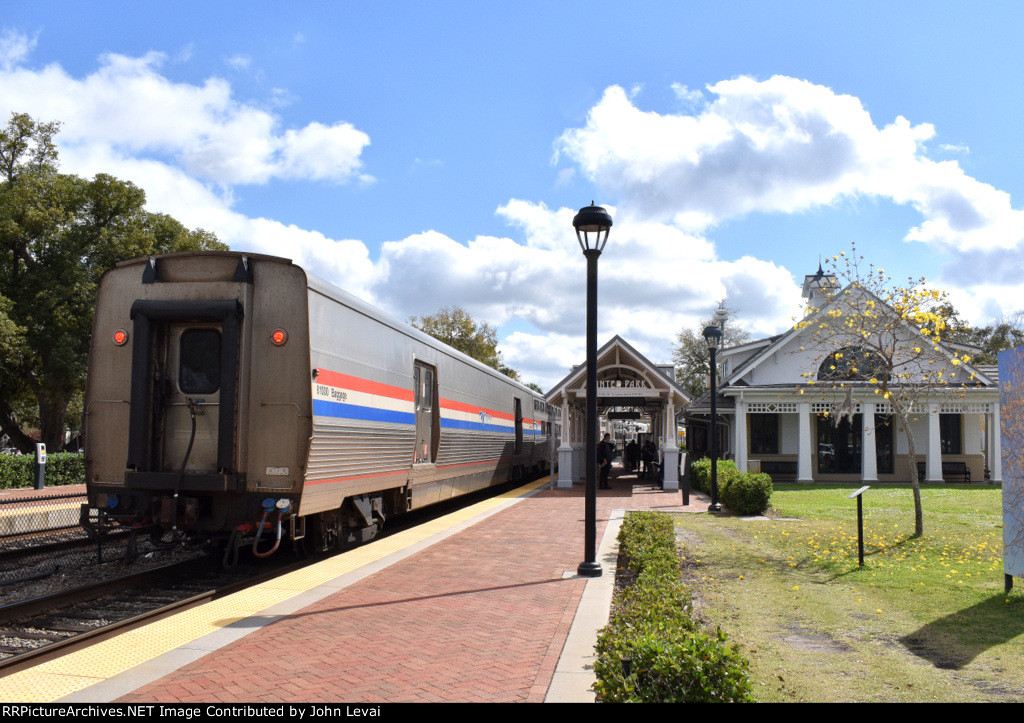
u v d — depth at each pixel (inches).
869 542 452.8
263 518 331.6
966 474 1035.3
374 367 426.0
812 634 265.3
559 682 192.5
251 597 296.7
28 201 1114.1
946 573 360.2
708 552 432.8
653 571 293.7
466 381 668.7
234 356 333.1
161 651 223.0
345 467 385.4
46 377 1112.8
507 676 198.5
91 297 1121.4
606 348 922.7
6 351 1063.6
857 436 1076.5
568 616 265.4
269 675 199.3
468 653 219.8
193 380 346.0
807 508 665.0
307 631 244.5
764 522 577.0
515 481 1067.3
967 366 965.2
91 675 201.6
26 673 203.2
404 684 192.1
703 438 1350.9
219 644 228.4
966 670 224.1
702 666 157.5
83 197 1168.8
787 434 1087.6
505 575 344.5
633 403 1047.6
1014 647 246.1
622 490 922.7
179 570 384.5
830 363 1010.1
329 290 367.2
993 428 993.5
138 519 342.0
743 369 1021.2
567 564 374.9
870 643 253.3
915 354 518.3
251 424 337.4
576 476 1036.5
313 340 345.1
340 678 196.9
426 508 748.6
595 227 372.2
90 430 350.6
